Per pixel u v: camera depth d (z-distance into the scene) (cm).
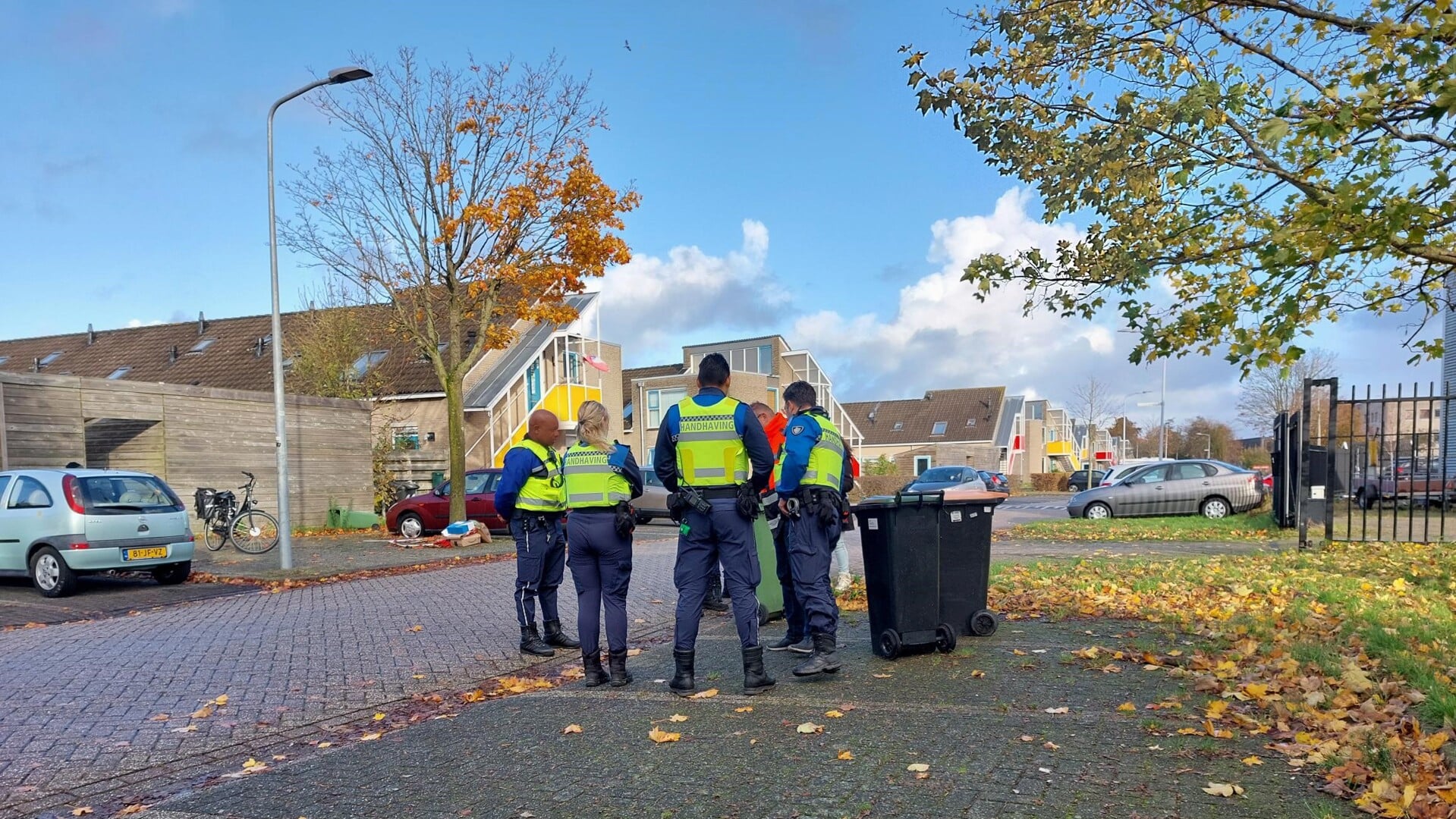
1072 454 7994
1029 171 607
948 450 5928
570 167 1769
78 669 650
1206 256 588
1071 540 1549
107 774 434
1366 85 461
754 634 527
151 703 556
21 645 753
